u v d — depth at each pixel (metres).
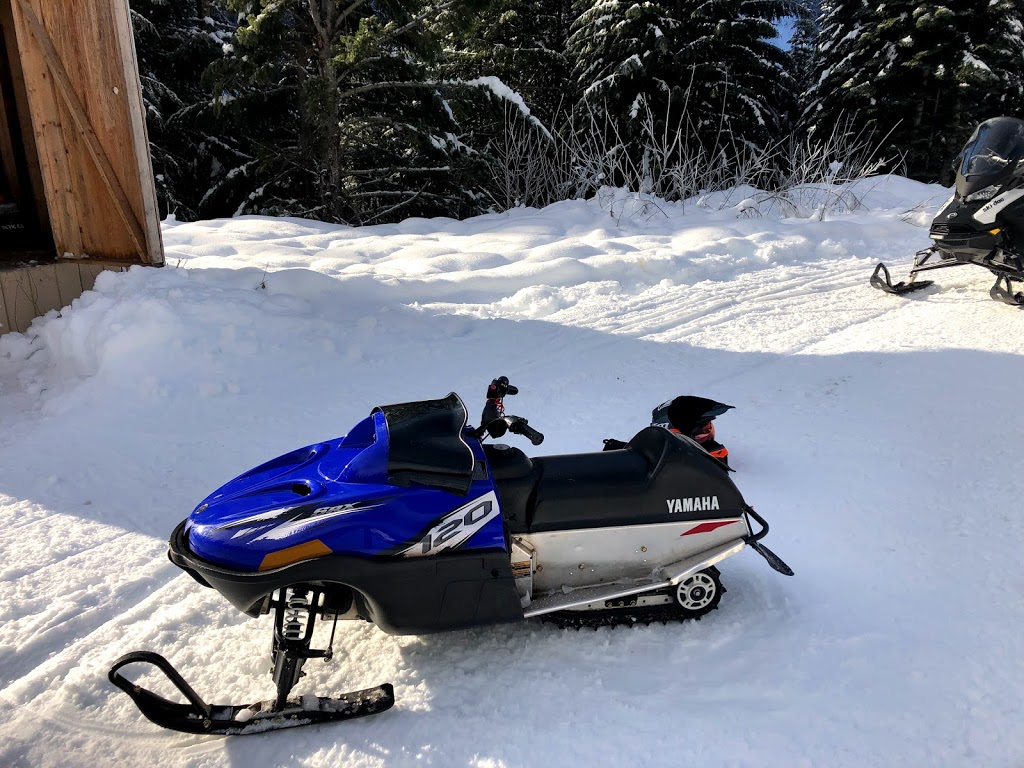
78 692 2.68
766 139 19.67
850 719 2.42
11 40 7.72
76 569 3.49
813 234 10.42
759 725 2.41
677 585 2.94
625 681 2.65
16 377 5.80
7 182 8.22
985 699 2.48
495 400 3.02
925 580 3.17
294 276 7.29
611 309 7.43
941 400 5.04
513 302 7.60
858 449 4.46
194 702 2.37
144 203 6.61
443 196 17.55
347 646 2.90
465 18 13.61
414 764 2.31
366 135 16.45
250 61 13.43
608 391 5.50
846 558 3.37
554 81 21.41
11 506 4.07
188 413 5.23
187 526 2.66
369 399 5.46
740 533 2.97
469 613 2.66
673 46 18.64
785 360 6.00
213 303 6.23
